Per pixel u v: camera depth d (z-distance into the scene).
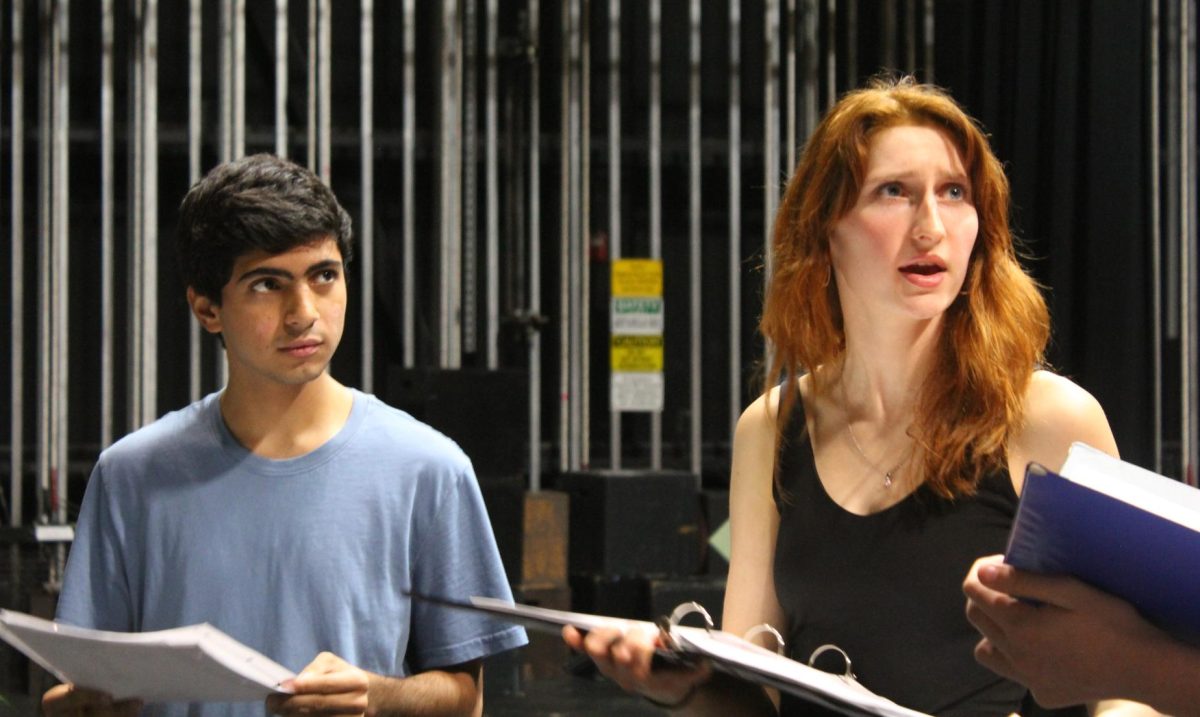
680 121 14.24
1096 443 3.13
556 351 13.95
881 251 3.17
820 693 2.62
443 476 3.56
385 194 13.94
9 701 8.61
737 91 12.73
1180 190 13.13
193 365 11.96
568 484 11.76
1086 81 13.62
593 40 13.97
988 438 3.11
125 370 13.60
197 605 3.42
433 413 11.00
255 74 13.63
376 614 3.46
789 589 3.30
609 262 13.67
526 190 13.55
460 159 12.62
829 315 3.40
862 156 3.20
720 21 14.31
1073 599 2.21
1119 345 13.46
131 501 3.51
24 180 13.14
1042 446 3.13
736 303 12.68
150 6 11.92
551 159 13.74
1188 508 2.35
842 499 3.26
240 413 3.53
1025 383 3.18
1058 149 13.59
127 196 12.82
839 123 3.26
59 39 11.92
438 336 12.51
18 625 3.01
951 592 3.10
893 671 3.16
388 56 13.82
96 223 13.49
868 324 3.26
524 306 13.07
